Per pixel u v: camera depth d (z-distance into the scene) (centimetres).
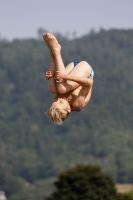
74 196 12188
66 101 3322
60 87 3297
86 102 3425
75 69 3400
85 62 3462
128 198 12675
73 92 3372
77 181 12300
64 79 3284
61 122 3250
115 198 12475
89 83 3325
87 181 12325
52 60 3347
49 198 12400
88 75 3409
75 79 3294
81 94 3372
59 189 12438
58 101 3309
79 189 12319
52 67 3341
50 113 3250
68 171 12475
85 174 12444
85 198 12225
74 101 3369
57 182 12444
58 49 3316
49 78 3344
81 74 3375
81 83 3312
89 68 3425
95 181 12456
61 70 3294
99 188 12381
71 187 12331
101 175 12488
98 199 12350
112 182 12656
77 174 12325
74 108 3394
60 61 3306
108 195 12444
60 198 12162
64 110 3266
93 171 12581
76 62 3494
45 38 3306
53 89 3341
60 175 12450
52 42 3303
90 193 12250
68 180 12406
